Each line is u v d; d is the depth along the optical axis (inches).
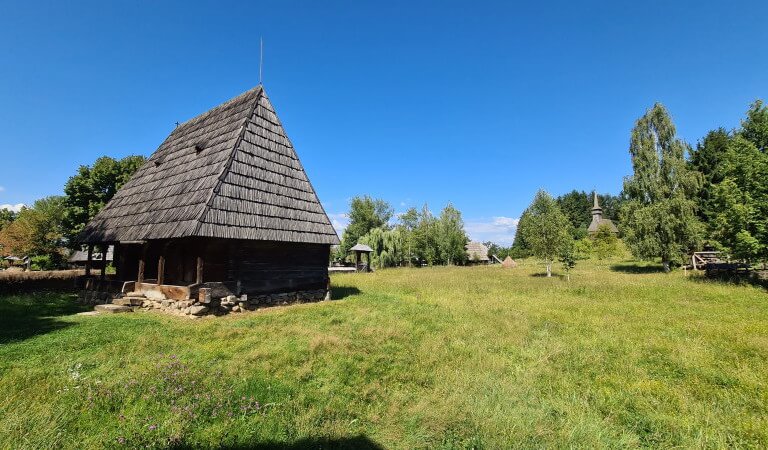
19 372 214.5
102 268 546.6
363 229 2459.4
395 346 307.1
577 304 533.3
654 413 184.2
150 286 455.5
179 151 630.5
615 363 259.1
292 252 549.3
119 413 171.6
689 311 454.6
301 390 208.8
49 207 1861.5
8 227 1503.4
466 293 689.6
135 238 484.4
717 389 212.4
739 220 709.3
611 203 4151.1
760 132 787.4
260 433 160.1
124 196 631.2
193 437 154.5
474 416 178.1
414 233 2074.3
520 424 169.5
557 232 1034.1
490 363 258.4
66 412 168.9
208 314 419.8
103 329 328.8
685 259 1102.4
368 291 727.1
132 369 228.7
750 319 393.7
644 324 382.3
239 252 466.3
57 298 549.0
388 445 158.7
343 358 265.9
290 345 296.5
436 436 164.7
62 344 275.6
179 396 188.4
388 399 203.0
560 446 153.9
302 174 613.3
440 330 370.0
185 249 520.1
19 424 154.3
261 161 546.0
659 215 1118.4
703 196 1259.8
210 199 446.6
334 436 162.2
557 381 229.3
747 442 156.8
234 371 229.8
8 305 460.8
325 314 450.0
